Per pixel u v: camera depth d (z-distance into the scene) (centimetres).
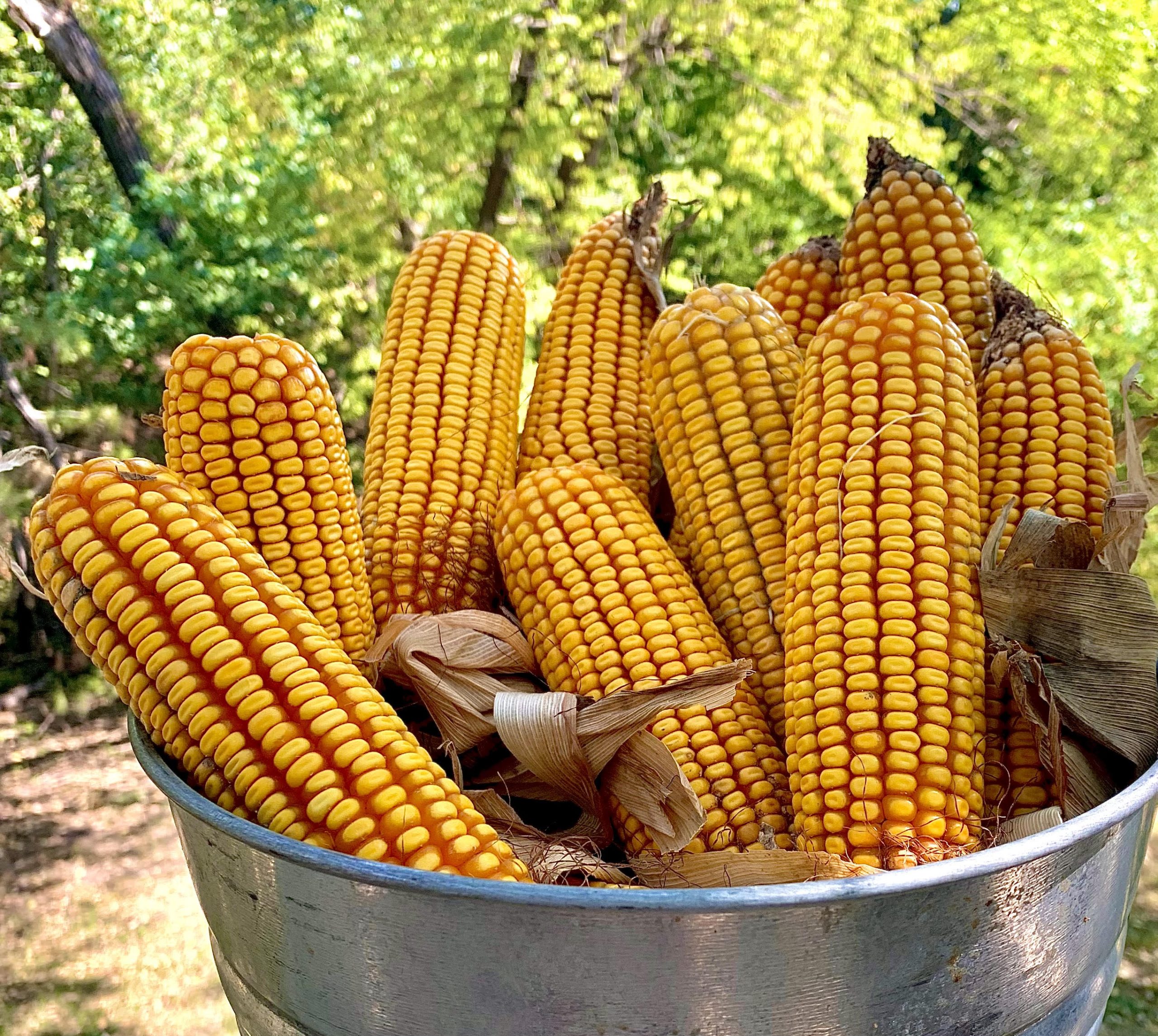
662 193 144
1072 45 493
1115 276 477
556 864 83
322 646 85
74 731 527
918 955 68
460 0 477
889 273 121
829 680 86
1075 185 546
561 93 476
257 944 77
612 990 65
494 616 108
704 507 111
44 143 657
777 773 96
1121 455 159
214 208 543
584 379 138
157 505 84
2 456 99
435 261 147
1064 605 90
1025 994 75
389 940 68
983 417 113
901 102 511
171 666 80
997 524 92
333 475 104
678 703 87
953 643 87
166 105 621
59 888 361
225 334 568
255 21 549
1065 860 72
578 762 90
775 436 108
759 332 111
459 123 490
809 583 92
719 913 62
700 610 105
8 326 550
